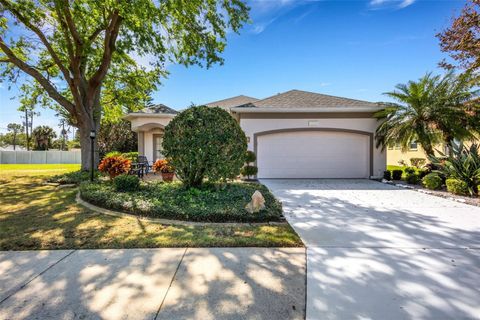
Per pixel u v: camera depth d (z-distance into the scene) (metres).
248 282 2.96
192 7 9.92
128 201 6.11
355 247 4.03
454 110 10.50
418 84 11.27
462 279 3.05
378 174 12.97
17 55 12.86
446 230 4.87
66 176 11.05
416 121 11.11
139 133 17.50
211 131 6.83
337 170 13.27
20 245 3.98
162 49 11.43
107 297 2.64
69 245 3.99
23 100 15.52
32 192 8.44
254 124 13.22
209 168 6.96
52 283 2.90
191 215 5.32
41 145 40.34
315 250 3.90
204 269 3.26
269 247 3.98
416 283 2.97
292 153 13.30
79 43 11.25
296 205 7.05
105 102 16.17
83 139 12.14
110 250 3.82
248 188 8.19
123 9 9.27
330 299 2.66
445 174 9.27
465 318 2.39
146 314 2.38
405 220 5.56
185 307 2.49
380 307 2.54
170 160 7.23
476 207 6.80
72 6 10.06
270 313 2.43
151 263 3.41
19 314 2.37
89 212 5.92
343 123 13.09
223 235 4.44
